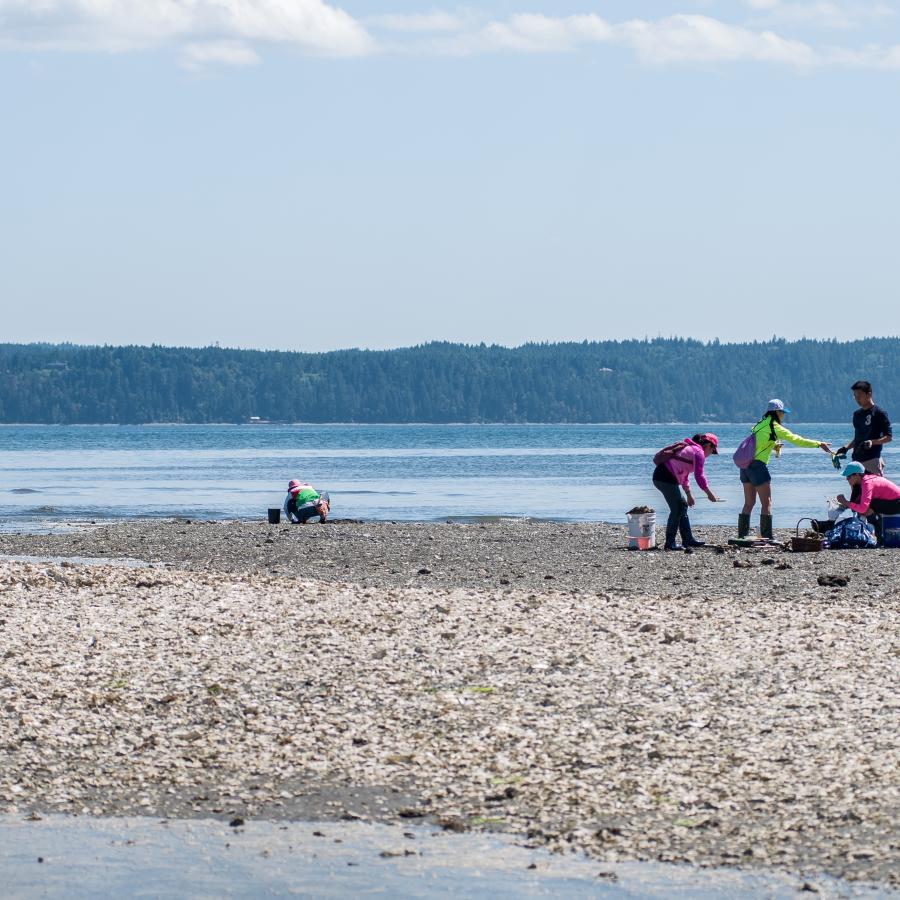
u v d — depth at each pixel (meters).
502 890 28.95
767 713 40.66
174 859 31.03
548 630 54.94
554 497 178.50
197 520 136.75
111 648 51.91
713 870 29.50
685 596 66.38
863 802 32.62
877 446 89.00
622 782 35.06
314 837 32.25
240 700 43.78
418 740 39.28
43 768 37.38
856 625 55.06
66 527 129.88
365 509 155.88
